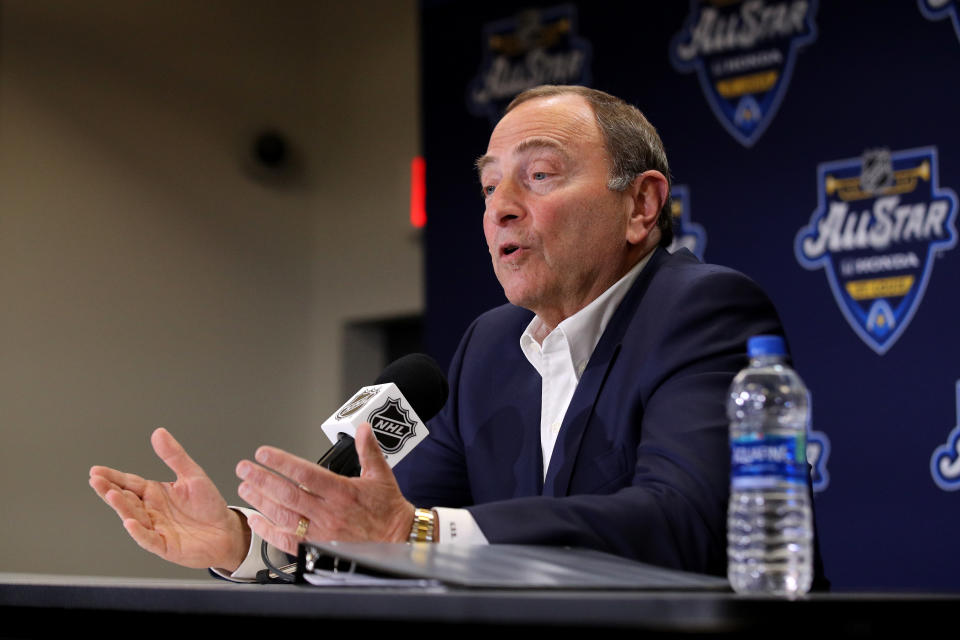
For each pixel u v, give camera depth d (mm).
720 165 5000
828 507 4590
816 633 1059
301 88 8000
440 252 5711
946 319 4414
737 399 1875
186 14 7406
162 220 7121
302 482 1573
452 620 1112
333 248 7844
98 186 6844
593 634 1123
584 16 5465
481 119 5703
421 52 5938
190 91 7375
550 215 2320
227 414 7312
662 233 2461
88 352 6691
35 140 6594
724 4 5062
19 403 6371
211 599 1328
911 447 4438
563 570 1366
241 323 7465
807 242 4754
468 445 2434
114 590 1477
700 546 1748
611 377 2172
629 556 1688
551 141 2346
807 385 4691
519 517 1662
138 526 1955
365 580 1384
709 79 5070
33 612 1631
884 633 1098
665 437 1909
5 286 6375
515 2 5668
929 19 4574
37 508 6395
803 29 4855
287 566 2072
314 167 7977
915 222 4520
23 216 6492
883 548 4457
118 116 6992
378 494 1609
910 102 4582
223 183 7488
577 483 2131
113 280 6848
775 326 2156
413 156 7492
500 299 5480
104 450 6699
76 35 6844
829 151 4742
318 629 1310
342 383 7695
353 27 7926
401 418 1928
